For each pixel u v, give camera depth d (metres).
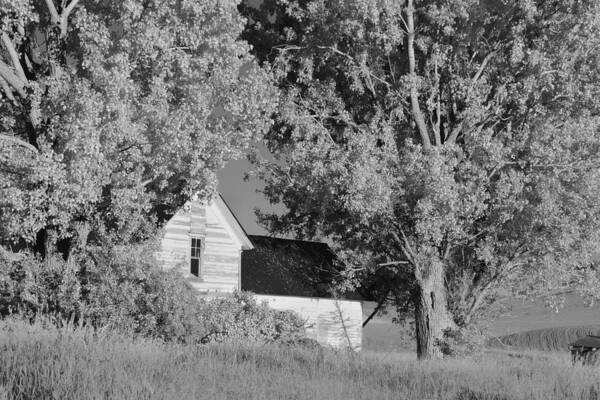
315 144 29.22
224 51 25.00
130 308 22.50
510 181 27.00
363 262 31.42
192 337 23.94
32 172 21.39
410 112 30.23
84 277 23.06
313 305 39.72
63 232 23.44
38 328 15.14
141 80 24.75
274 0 32.09
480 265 32.62
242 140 26.70
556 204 27.48
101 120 22.16
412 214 28.14
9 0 20.58
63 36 23.81
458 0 27.27
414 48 30.56
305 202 30.69
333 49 29.17
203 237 35.34
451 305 32.19
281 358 14.90
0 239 24.14
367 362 14.85
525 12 27.69
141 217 25.44
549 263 29.02
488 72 29.66
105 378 9.48
